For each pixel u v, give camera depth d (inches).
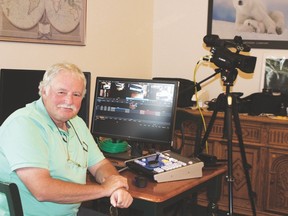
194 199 117.3
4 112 84.0
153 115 85.7
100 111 91.4
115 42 128.4
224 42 94.6
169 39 145.3
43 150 59.6
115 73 129.7
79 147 68.6
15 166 56.9
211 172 81.4
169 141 84.0
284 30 125.3
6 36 91.5
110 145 90.9
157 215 66.4
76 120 72.4
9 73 84.5
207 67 138.4
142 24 141.2
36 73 87.1
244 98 123.0
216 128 121.4
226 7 133.0
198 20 139.1
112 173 71.9
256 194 119.0
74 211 67.1
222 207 123.8
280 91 125.8
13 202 49.9
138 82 87.7
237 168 121.3
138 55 140.6
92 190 61.9
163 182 73.2
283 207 116.2
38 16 98.2
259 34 129.1
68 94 62.7
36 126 60.9
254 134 117.3
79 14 110.6
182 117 103.1
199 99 131.3
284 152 113.7
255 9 128.7
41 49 101.3
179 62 144.1
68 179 63.9
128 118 88.4
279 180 115.7
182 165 76.2
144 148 97.7
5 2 90.4
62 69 63.3
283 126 112.6
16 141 58.1
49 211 62.1
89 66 118.2
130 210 110.7
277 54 127.0
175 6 142.8
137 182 70.4
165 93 84.7
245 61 91.7
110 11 124.7
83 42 113.0
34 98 87.4
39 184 57.0
